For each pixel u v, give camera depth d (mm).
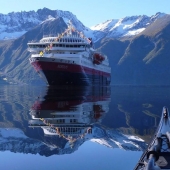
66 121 24828
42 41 85188
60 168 12227
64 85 78625
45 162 13094
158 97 53219
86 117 27125
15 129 21562
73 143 16812
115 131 20422
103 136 18781
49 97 50312
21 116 28734
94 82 96562
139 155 14039
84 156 13945
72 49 80812
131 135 19234
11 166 12609
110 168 12055
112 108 34500
